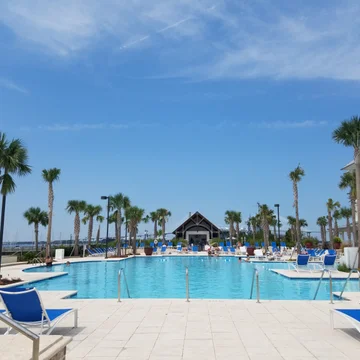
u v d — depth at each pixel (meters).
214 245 51.84
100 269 25.27
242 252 40.62
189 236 63.09
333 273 18.50
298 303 10.16
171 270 24.75
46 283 17.72
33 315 6.71
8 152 17.05
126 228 52.25
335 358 5.57
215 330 7.29
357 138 21.80
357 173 21.95
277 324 7.79
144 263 30.95
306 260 19.55
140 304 10.12
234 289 16.02
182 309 9.39
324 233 69.44
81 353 5.91
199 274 22.20
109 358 5.66
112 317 8.53
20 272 20.50
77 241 42.06
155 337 6.83
